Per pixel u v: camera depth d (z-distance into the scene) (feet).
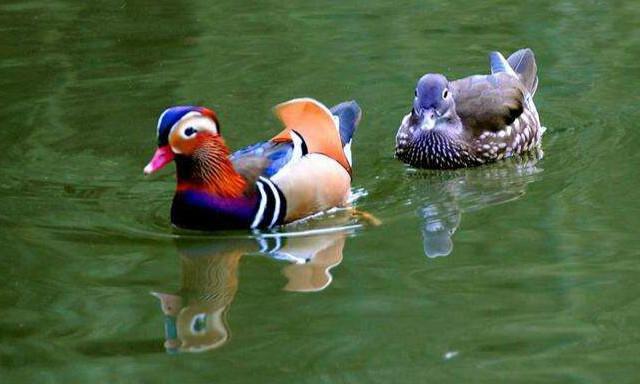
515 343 32.86
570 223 42.37
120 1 68.69
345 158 46.24
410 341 33.14
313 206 43.93
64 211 44.32
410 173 49.85
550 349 32.35
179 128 41.50
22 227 42.75
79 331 34.40
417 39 62.54
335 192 44.73
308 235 42.52
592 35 62.23
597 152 49.96
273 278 38.42
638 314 34.45
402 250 40.55
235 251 41.16
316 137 44.91
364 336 33.60
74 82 57.41
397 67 59.11
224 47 61.67
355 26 64.44
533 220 43.01
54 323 35.01
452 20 65.16
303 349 32.83
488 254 39.78
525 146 52.16
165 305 36.22
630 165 48.11
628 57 59.41
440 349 32.50
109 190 46.57
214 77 57.98
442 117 50.21
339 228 43.09
